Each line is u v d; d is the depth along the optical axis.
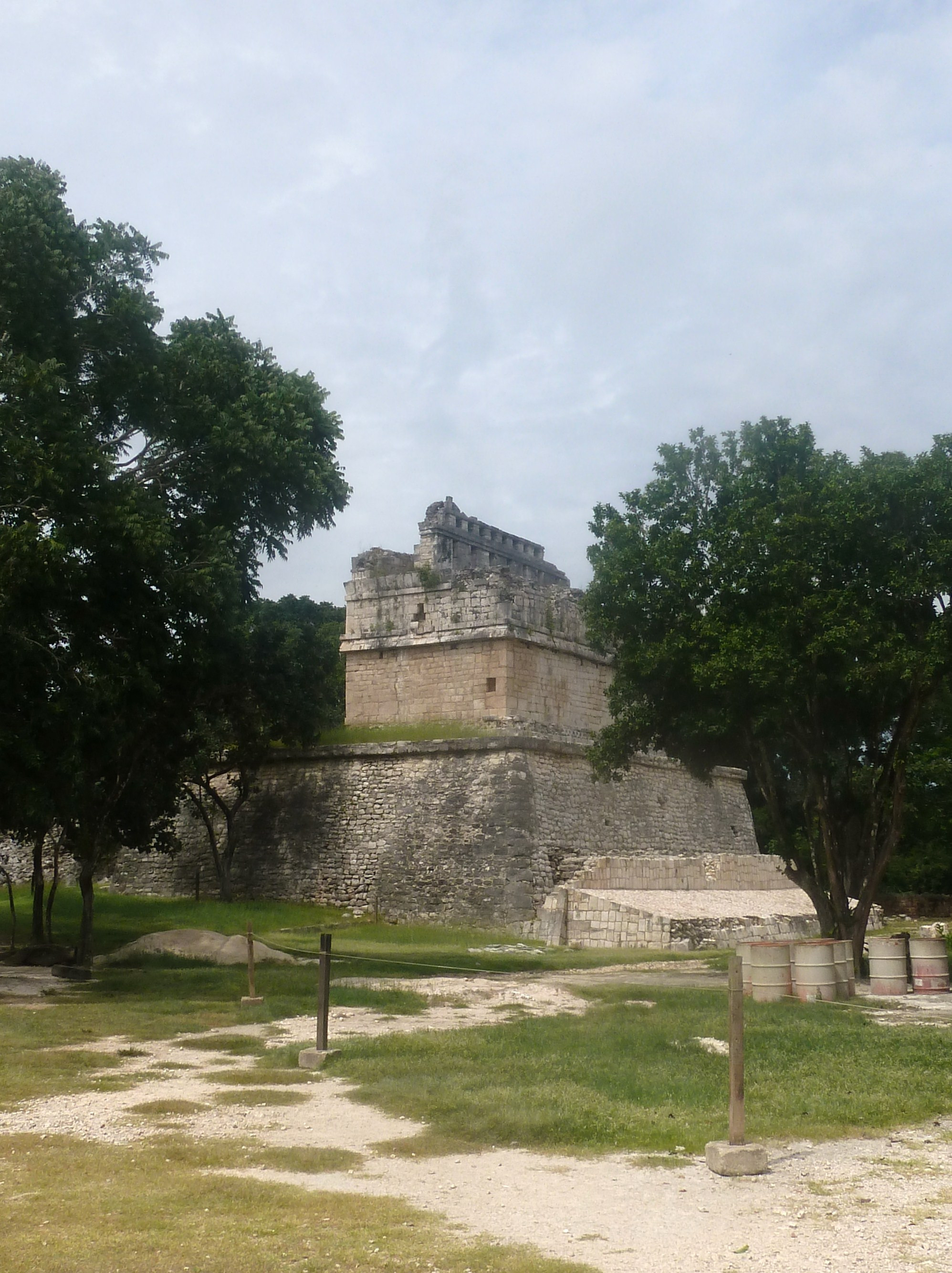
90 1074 11.98
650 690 26.16
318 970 21.98
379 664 42.19
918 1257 6.51
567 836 38.66
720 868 42.28
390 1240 6.80
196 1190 7.77
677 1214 7.36
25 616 20.56
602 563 26.56
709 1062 12.12
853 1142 9.13
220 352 25.92
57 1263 6.36
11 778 21.12
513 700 39.62
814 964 17.97
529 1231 7.06
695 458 26.70
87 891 24.34
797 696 23.19
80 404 23.27
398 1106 10.22
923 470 22.58
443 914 36.81
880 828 25.03
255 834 41.59
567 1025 15.07
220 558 23.22
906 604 23.12
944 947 20.28
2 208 22.41
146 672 22.97
